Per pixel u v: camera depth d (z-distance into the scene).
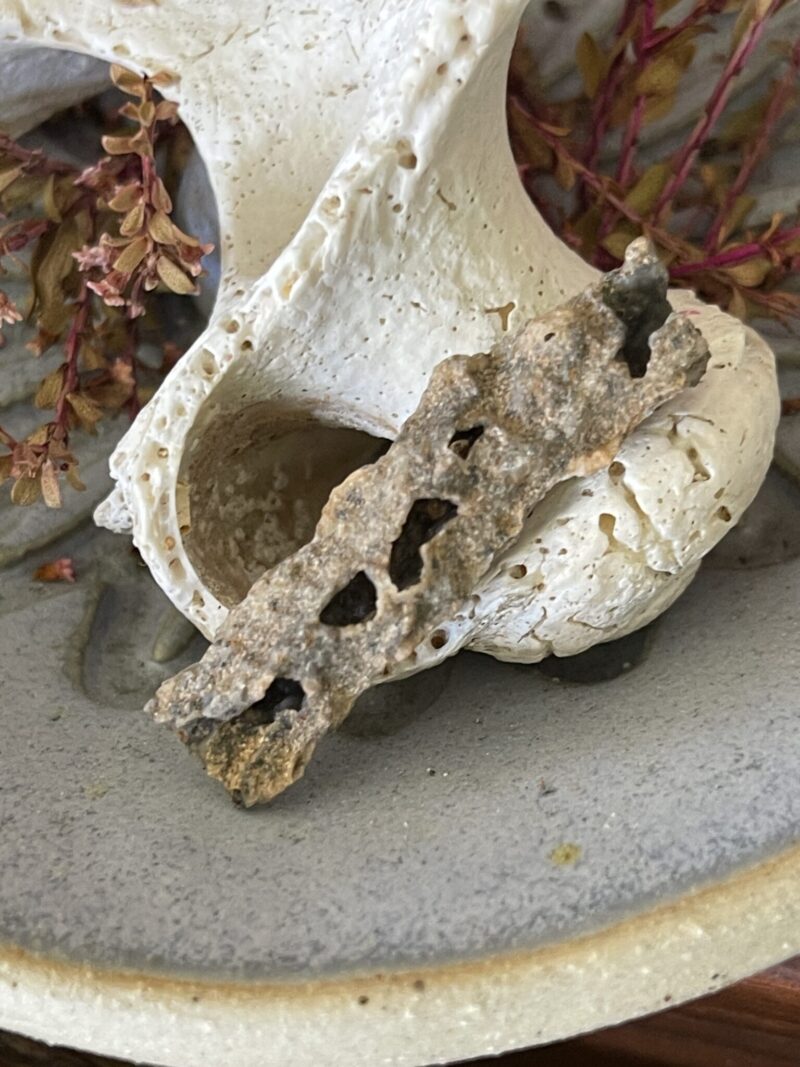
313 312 0.12
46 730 0.14
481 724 0.13
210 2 0.14
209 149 0.14
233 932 0.10
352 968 0.10
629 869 0.10
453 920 0.10
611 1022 0.10
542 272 0.13
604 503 0.12
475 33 0.10
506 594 0.12
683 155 0.17
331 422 0.14
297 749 0.12
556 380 0.11
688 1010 0.14
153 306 0.18
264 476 0.15
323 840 0.11
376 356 0.13
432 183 0.11
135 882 0.11
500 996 0.10
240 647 0.12
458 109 0.11
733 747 0.11
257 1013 0.10
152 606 0.16
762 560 0.15
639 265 0.11
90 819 0.12
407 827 0.11
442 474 0.11
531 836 0.11
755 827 0.10
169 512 0.13
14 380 0.18
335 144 0.14
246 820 0.12
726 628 0.14
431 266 0.12
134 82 0.13
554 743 0.12
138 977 0.10
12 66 0.15
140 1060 0.10
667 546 0.12
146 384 0.18
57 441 0.15
